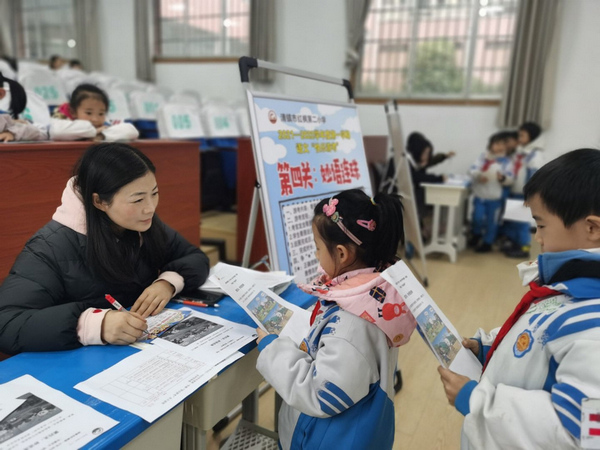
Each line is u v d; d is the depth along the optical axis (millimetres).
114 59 6633
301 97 1765
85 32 6531
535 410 600
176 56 6395
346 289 821
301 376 799
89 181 953
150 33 6328
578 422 559
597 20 4199
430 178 3916
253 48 5648
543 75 4398
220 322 1018
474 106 4805
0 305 900
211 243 3100
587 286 626
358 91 5391
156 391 741
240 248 3000
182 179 2295
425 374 2057
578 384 569
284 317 983
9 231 1532
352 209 843
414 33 5035
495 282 3312
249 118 1536
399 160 3088
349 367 771
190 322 1013
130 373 792
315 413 779
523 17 4352
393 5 5070
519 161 3969
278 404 1329
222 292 1191
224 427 1612
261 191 1537
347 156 1929
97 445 608
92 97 2275
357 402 822
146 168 977
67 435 624
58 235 990
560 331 622
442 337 820
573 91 4402
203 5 6125
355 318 805
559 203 636
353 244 852
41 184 1608
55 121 2006
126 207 954
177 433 754
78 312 911
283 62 5629
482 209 4152
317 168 1758
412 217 3080
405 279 819
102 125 2326
